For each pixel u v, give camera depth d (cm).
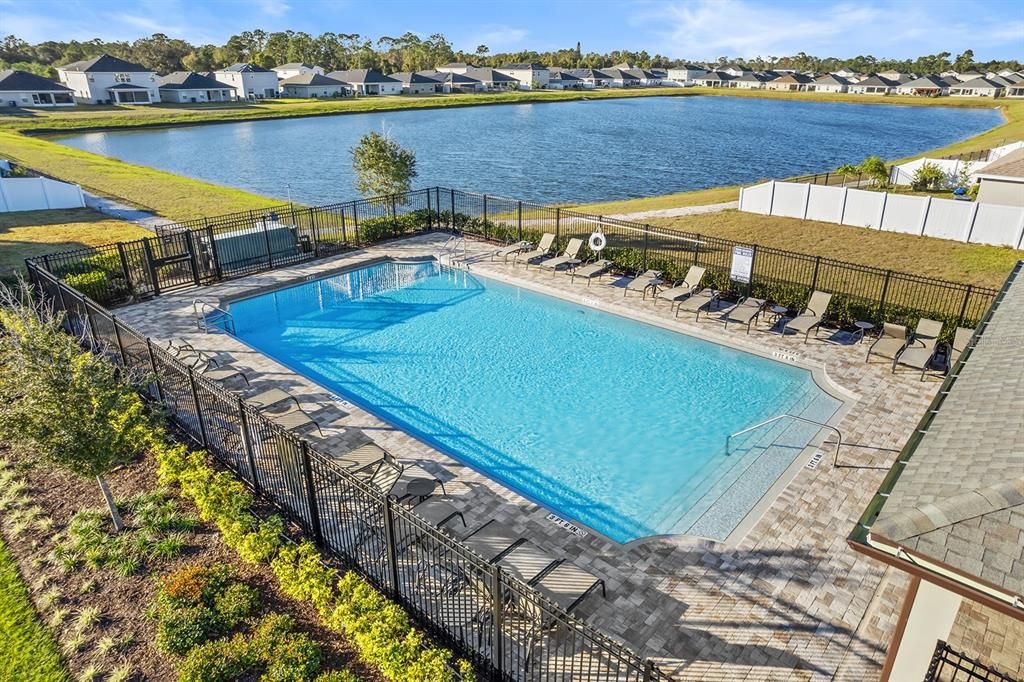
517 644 700
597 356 1582
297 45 16850
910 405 1266
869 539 498
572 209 3212
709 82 18475
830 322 1641
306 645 721
